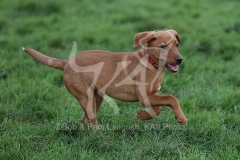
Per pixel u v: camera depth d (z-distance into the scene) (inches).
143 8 742.5
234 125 339.3
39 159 286.7
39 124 347.9
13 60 482.3
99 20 689.0
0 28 663.8
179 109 308.7
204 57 518.9
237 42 560.7
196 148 303.6
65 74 331.0
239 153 292.4
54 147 303.1
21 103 376.2
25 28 647.1
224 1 798.5
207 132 320.2
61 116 353.4
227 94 393.4
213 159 284.2
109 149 302.0
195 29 616.7
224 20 663.1
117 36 597.9
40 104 374.9
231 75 448.5
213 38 566.3
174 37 316.2
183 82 437.7
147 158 288.8
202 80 439.5
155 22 625.9
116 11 734.5
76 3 789.2
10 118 353.7
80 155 292.4
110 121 350.9
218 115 352.2
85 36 595.5
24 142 315.0
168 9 731.4
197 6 759.1
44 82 426.9
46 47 553.3
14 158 290.5
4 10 746.2
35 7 752.3
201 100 387.9
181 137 315.0
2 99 385.7
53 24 674.8
